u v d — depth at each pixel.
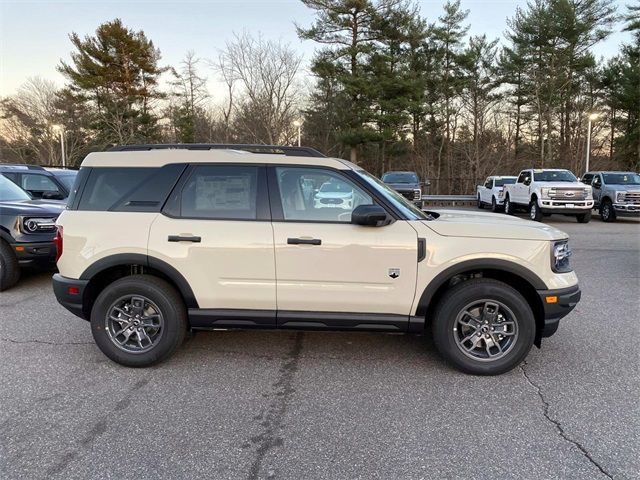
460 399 3.54
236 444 2.95
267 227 3.90
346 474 2.65
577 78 37.19
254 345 4.66
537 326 4.04
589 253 10.45
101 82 37.72
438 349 3.98
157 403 3.47
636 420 3.24
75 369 4.07
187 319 4.11
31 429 3.10
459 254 3.81
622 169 37.22
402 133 36.06
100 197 4.11
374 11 28.11
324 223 3.90
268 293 3.93
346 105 33.28
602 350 4.56
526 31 33.91
